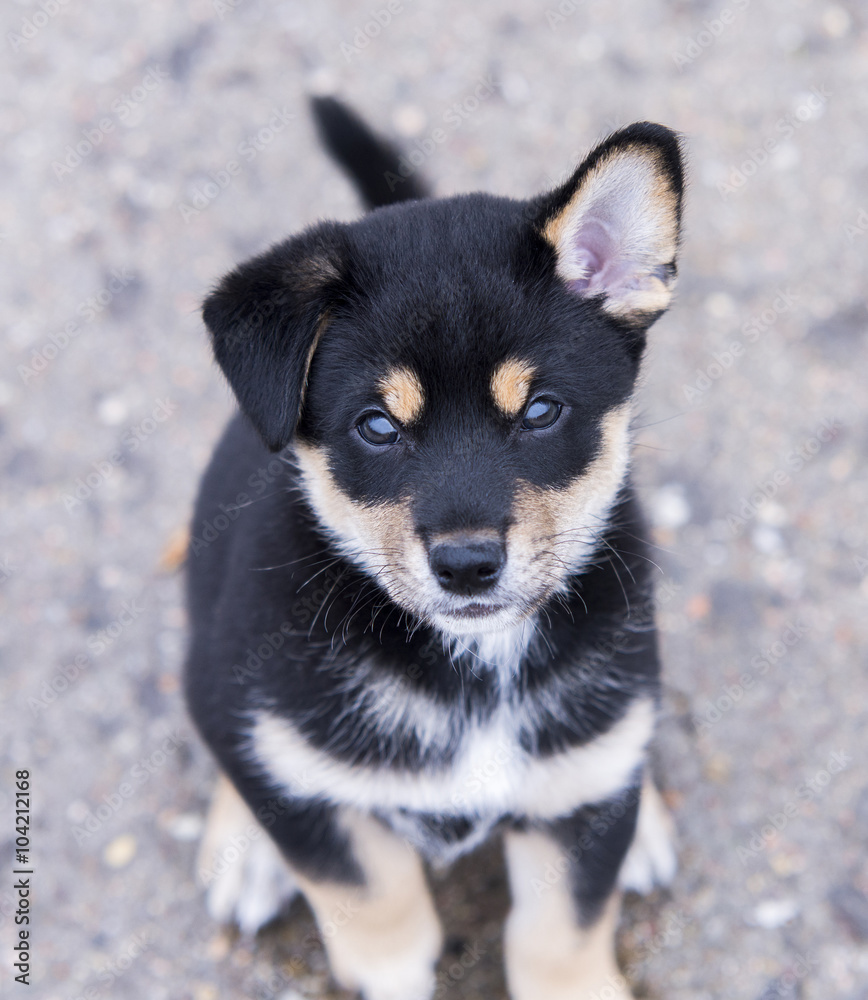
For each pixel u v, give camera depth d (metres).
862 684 3.69
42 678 3.85
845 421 4.34
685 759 3.57
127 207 5.07
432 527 2.26
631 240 2.44
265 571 2.65
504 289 2.32
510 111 5.28
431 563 2.26
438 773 2.68
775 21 5.49
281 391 2.30
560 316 2.38
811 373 4.48
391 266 2.38
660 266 2.45
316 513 2.57
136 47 5.55
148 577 4.11
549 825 2.78
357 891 2.79
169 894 3.36
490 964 3.17
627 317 2.50
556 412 2.38
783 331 4.59
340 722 2.60
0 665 3.88
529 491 2.34
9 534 4.21
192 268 4.89
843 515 4.10
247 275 2.35
